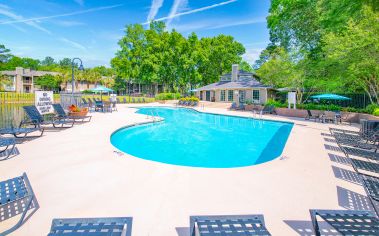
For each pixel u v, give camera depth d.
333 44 15.01
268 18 28.81
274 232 2.85
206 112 22.55
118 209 3.33
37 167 5.16
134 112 20.56
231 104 29.38
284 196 3.87
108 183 4.30
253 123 16.77
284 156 6.57
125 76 50.44
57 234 2.08
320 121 16.17
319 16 18.84
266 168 5.41
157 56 47.03
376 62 12.83
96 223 2.29
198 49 48.47
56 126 11.54
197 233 2.39
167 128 14.43
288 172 5.12
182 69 48.41
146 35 49.97
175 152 9.02
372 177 3.92
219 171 5.11
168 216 3.16
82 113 13.14
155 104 36.06
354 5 14.11
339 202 3.68
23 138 8.38
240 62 58.59
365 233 2.24
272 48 35.38
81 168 5.14
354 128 12.78
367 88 17.47
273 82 30.88
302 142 8.68
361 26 12.70
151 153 8.84
